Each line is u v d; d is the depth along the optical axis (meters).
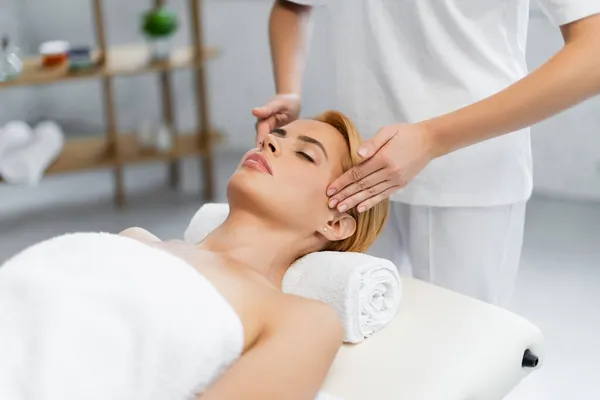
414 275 1.56
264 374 1.05
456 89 1.38
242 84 3.84
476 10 1.34
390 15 1.40
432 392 1.15
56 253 1.12
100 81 4.17
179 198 3.53
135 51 3.41
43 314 1.01
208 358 1.07
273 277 1.36
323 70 3.52
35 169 3.12
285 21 1.68
